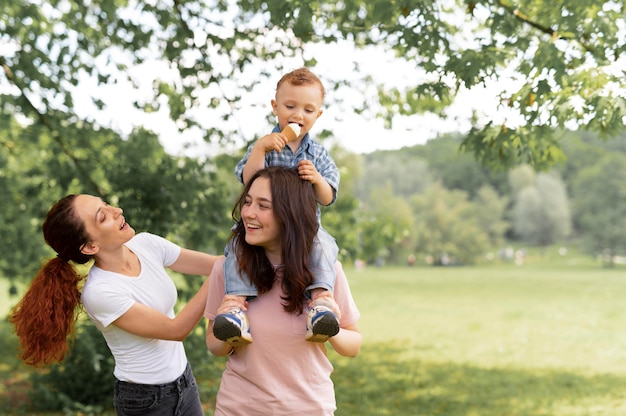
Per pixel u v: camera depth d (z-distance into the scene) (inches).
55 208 119.1
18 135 364.5
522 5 213.8
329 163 132.6
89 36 316.5
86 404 322.0
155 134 315.0
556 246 4010.8
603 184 3144.7
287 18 206.4
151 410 126.0
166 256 135.8
